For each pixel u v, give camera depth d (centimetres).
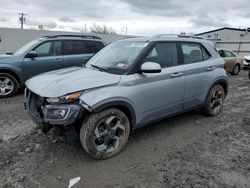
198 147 380
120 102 330
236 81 1110
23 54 682
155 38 407
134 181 289
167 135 421
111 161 332
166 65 405
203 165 326
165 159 340
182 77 421
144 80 361
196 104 470
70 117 293
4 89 663
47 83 331
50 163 323
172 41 425
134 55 375
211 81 483
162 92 388
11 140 388
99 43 816
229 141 405
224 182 289
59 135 374
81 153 350
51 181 286
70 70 394
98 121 315
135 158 341
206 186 281
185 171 311
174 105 420
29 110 342
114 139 342
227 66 1303
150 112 381
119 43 445
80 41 775
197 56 470
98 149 325
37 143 378
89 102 300
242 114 553
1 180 284
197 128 457
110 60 400
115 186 280
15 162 323
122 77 343
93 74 351
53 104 296
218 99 523
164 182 288
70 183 283
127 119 347
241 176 303
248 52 2428
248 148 380
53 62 718
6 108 565
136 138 405
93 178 294
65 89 301
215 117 521
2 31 1920
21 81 681
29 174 298
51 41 724
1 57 666
